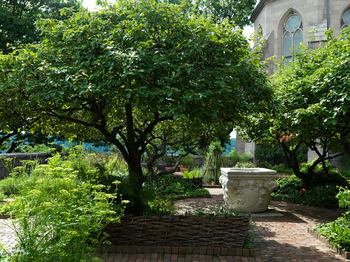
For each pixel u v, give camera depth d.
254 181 10.16
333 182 13.23
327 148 13.58
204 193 13.55
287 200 12.50
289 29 24.53
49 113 7.09
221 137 9.49
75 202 4.41
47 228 3.92
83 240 4.04
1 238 6.83
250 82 6.93
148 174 13.66
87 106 7.26
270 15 25.17
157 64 5.94
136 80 6.08
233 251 6.32
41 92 6.10
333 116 8.59
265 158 23.06
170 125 10.34
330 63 9.64
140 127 8.93
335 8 22.62
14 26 19.06
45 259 3.65
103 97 6.57
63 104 6.77
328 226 7.74
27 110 6.86
